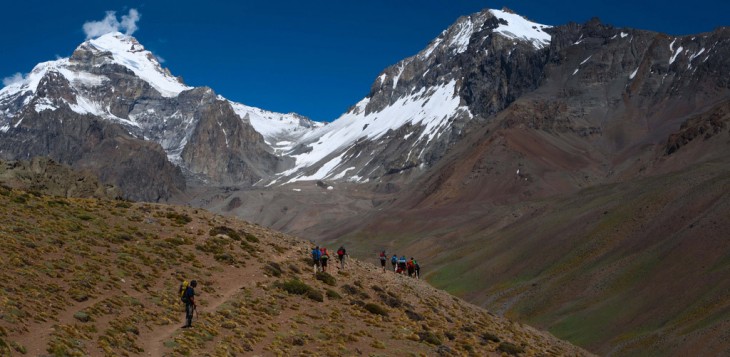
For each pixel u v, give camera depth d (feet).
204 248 161.38
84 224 157.99
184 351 106.52
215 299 136.77
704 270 357.61
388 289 178.19
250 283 150.20
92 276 127.03
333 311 147.74
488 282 500.74
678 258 385.29
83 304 114.93
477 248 590.14
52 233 144.36
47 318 104.42
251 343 119.24
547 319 391.04
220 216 195.31
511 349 155.63
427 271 568.41
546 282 446.60
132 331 109.81
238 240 174.50
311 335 129.49
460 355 140.56
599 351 327.47
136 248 150.20
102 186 215.72
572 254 473.67
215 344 114.11
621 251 447.42
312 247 193.98
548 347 181.68
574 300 407.64
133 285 130.31
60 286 118.83
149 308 122.31
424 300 180.14
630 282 395.14
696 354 276.41
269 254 171.53
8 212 151.53
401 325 151.53
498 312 431.43
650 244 431.84
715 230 389.80
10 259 122.42
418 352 134.41
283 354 116.67
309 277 164.45
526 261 505.66
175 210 187.83
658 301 353.92
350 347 128.47
